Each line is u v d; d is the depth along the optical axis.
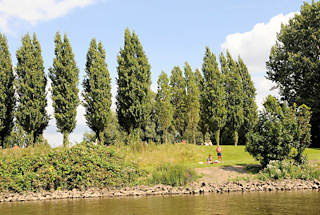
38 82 34.25
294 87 38.03
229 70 46.22
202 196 13.25
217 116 39.47
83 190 15.90
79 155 17.14
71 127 34.12
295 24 37.62
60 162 16.64
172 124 46.59
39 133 34.97
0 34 36.00
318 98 35.44
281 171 16.86
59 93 34.06
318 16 35.00
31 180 15.92
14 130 34.78
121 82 35.12
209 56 45.22
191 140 55.25
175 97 46.81
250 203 10.88
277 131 17.95
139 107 34.16
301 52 36.81
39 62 35.06
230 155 28.19
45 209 11.23
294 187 14.64
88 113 35.06
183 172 16.83
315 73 34.78
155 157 22.80
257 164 19.88
